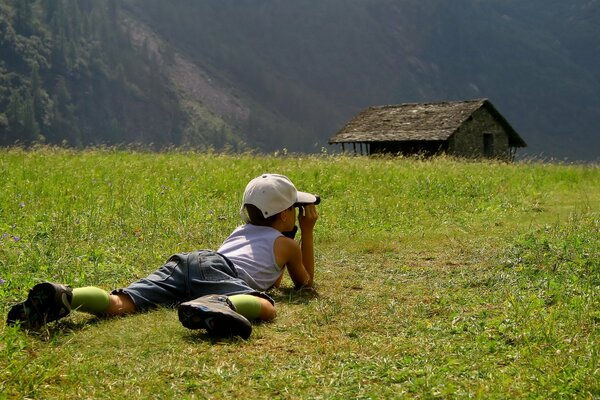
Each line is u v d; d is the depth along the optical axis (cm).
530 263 677
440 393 365
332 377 394
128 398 362
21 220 888
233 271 535
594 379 372
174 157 1795
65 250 718
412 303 560
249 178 1338
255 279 559
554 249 710
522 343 442
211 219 941
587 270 624
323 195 1249
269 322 500
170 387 377
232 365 408
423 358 422
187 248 777
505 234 909
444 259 750
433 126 4119
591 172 1902
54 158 1606
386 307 545
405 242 856
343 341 457
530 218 1075
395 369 404
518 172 1806
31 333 457
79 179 1235
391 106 4559
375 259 754
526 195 1341
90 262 686
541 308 516
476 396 361
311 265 618
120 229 852
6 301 547
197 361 414
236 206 1033
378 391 373
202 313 444
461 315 513
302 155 1919
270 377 391
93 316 503
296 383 384
